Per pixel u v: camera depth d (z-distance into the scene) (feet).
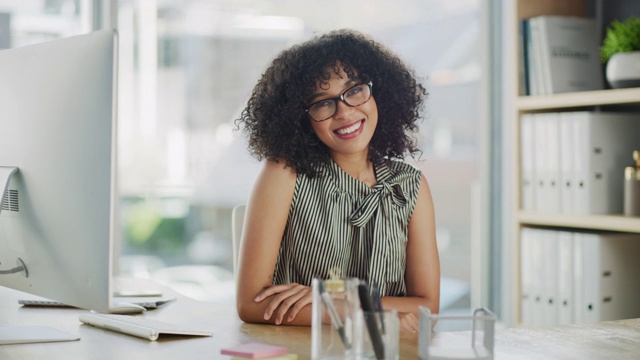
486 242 12.92
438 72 12.52
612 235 9.77
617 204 10.03
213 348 4.98
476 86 12.83
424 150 12.42
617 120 10.05
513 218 10.76
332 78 6.34
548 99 10.27
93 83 4.73
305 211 6.37
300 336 5.40
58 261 5.01
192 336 5.34
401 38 12.25
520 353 4.94
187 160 11.31
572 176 10.05
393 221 6.52
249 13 11.48
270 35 11.59
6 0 10.40
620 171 10.07
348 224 6.40
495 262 12.96
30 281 5.28
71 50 4.90
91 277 4.78
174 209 11.29
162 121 11.17
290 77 6.40
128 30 10.93
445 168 12.61
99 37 4.72
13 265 5.41
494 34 12.85
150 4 11.03
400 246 6.57
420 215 6.68
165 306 6.56
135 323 5.44
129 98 10.98
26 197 5.21
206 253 11.50
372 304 4.28
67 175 4.89
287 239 6.49
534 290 10.49
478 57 12.83
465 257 12.82
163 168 11.20
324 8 11.81
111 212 4.69
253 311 5.90
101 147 4.69
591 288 9.74
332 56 6.37
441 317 4.54
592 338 5.38
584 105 10.26
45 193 5.05
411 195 6.66
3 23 10.40
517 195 10.71
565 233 10.07
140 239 11.15
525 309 10.62
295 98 6.36
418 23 12.37
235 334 5.45
